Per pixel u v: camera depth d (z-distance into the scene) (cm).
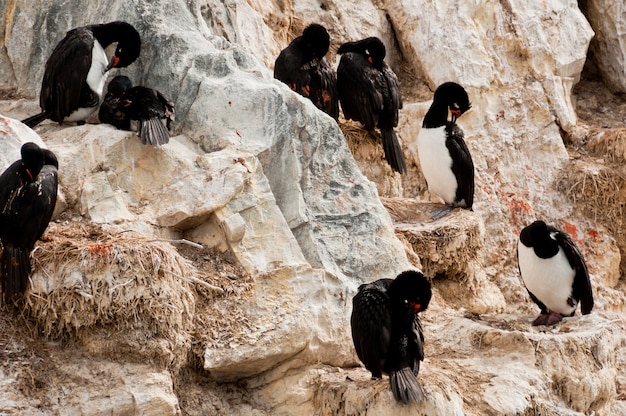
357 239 1405
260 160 1400
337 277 1345
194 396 1251
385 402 1192
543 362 1352
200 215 1320
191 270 1265
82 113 1421
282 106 1420
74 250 1198
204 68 1466
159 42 1480
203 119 1424
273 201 1355
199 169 1356
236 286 1288
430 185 1681
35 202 1180
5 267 1187
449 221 1611
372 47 1720
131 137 1365
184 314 1229
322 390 1251
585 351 1371
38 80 1567
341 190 1434
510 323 1464
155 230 1317
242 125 1416
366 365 1224
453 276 1611
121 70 1483
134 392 1173
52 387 1165
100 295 1184
